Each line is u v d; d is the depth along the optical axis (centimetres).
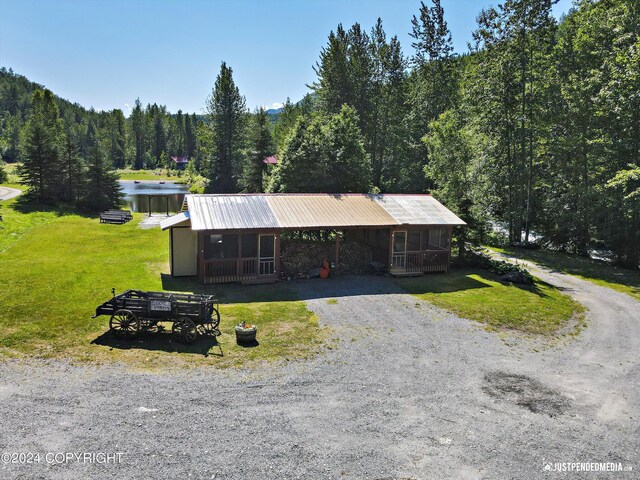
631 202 2717
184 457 829
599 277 2600
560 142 3294
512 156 3681
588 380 1245
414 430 955
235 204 2234
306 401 1057
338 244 2256
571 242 3438
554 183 3516
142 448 848
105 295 1759
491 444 917
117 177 5044
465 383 1190
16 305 1581
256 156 5194
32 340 1313
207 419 959
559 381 1230
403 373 1231
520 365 1324
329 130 3762
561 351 1453
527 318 1753
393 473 813
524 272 2400
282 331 1492
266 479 781
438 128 3881
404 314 1728
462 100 4509
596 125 3111
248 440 892
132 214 4641
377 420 988
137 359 1232
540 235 3934
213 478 778
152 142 14900
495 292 2111
